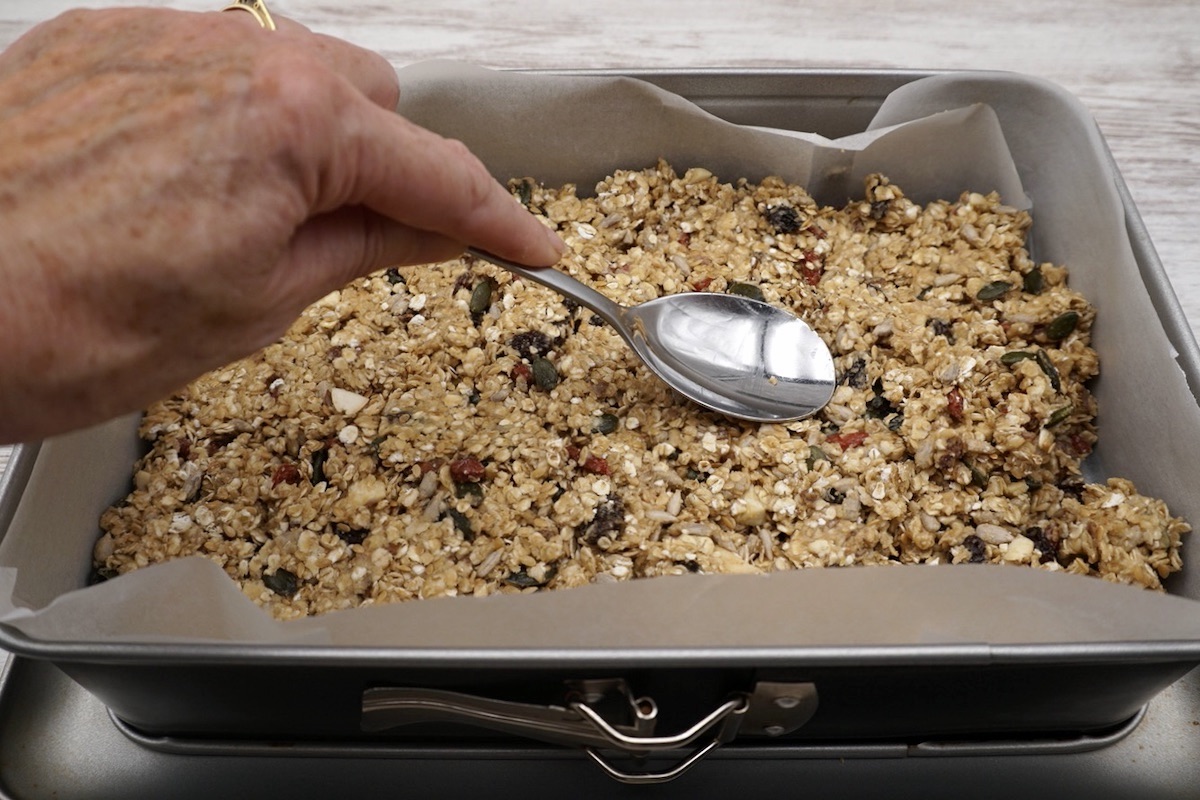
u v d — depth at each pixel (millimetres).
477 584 596
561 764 611
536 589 595
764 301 658
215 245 497
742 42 784
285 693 570
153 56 512
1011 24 789
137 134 495
